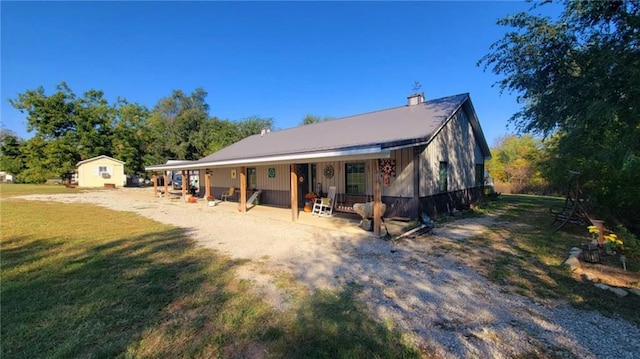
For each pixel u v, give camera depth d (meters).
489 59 8.18
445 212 10.85
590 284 4.14
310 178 12.83
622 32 5.94
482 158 15.00
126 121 35.53
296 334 2.94
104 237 7.32
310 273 4.73
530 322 3.19
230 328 3.06
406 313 3.40
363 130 11.23
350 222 9.05
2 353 2.63
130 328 3.05
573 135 6.81
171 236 7.46
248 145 17.45
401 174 9.45
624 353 2.65
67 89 32.59
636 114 5.44
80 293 3.89
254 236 7.45
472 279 4.44
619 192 7.01
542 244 6.27
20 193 22.08
